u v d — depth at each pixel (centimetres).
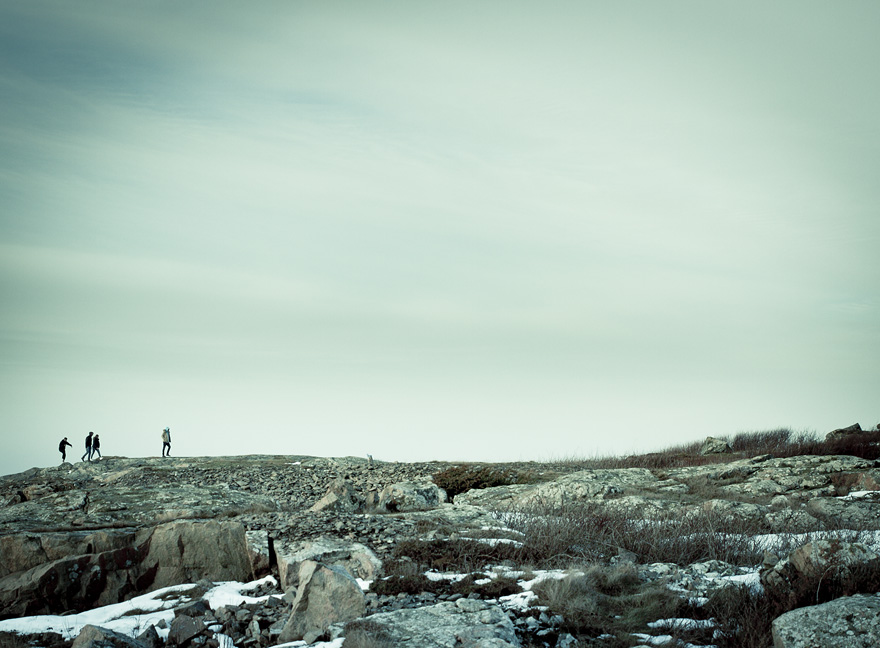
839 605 709
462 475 2509
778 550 1136
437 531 1251
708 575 1046
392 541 1174
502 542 1160
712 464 2425
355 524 1276
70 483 2509
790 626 700
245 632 865
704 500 1909
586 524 1288
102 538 1183
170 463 3412
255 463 3325
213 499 1562
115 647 774
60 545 1173
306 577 873
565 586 895
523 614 852
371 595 924
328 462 3222
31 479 3111
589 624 827
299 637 827
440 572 1034
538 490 2130
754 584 899
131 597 1136
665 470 2381
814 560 828
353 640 744
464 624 796
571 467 2730
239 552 1205
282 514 1345
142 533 1206
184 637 838
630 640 781
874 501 1730
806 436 3089
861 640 653
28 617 1003
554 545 1148
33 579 1083
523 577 1003
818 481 1995
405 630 782
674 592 912
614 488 2091
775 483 2023
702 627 805
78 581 1109
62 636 907
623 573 977
